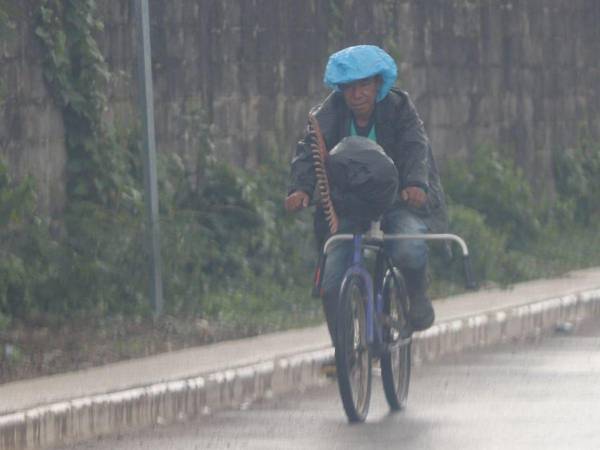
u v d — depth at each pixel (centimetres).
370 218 2834
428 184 2878
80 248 4006
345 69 2812
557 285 4872
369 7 5200
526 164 6106
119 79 4294
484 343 4091
